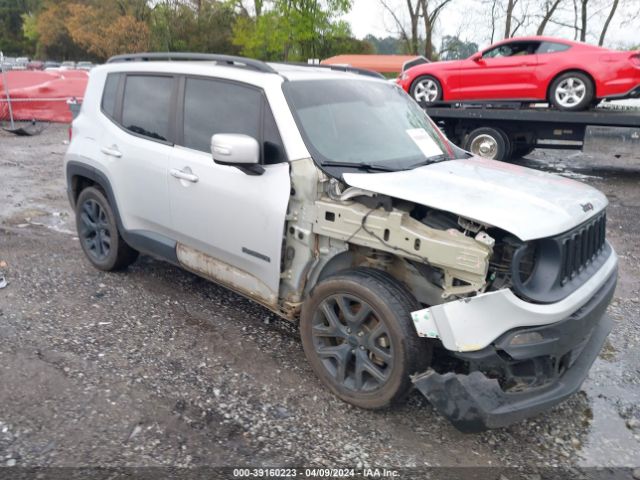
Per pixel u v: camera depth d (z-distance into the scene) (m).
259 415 3.34
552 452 3.16
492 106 11.79
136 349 4.03
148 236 4.75
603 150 11.29
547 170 11.88
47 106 17.19
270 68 3.98
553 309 2.91
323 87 4.04
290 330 4.43
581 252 3.27
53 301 4.78
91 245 5.54
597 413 3.55
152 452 2.97
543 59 10.94
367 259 3.48
